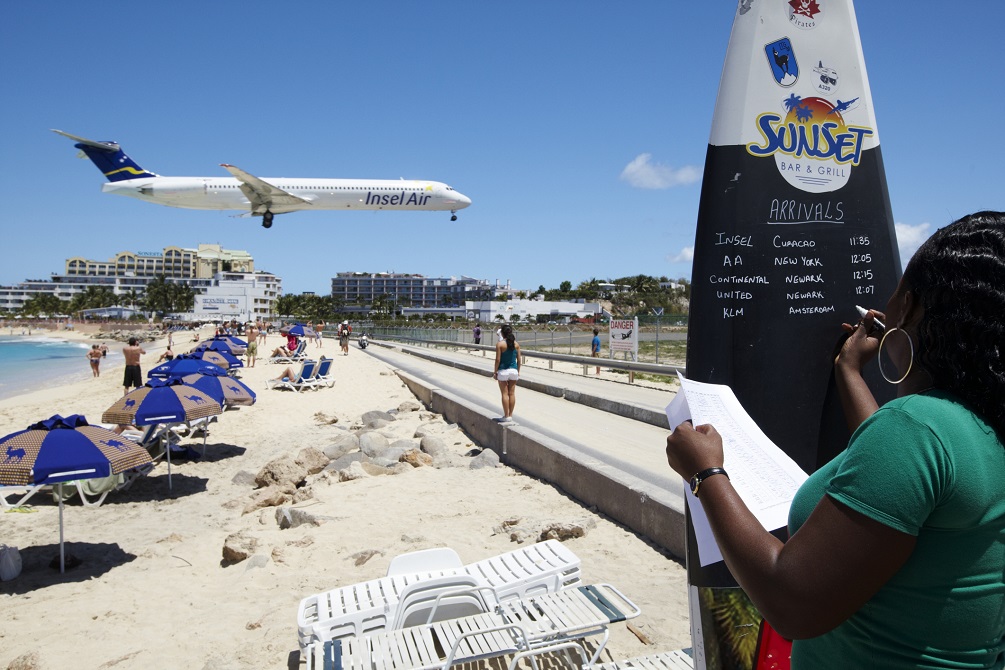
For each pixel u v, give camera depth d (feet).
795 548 4.40
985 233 4.55
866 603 4.43
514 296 552.41
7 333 472.44
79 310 630.33
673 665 12.10
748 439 6.68
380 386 82.17
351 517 26.32
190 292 575.38
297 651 15.94
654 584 17.65
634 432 41.14
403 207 174.29
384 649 12.64
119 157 186.91
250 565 22.21
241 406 64.23
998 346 4.26
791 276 8.12
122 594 21.53
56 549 26.58
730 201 8.07
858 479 4.22
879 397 8.25
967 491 4.06
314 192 166.61
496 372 37.88
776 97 8.13
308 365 78.95
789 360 8.07
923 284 4.71
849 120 8.33
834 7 8.32
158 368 53.16
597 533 21.86
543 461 29.76
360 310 614.75
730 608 6.98
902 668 4.31
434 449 38.70
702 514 6.31
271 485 34.37
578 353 116.67
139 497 34.86
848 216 8.29
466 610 14.65
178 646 17.10
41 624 19.47
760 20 8.11
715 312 8.06
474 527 24.13
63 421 25.09
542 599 14.29
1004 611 4.37
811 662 4.94
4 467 22.97
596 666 12.26
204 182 177.37
